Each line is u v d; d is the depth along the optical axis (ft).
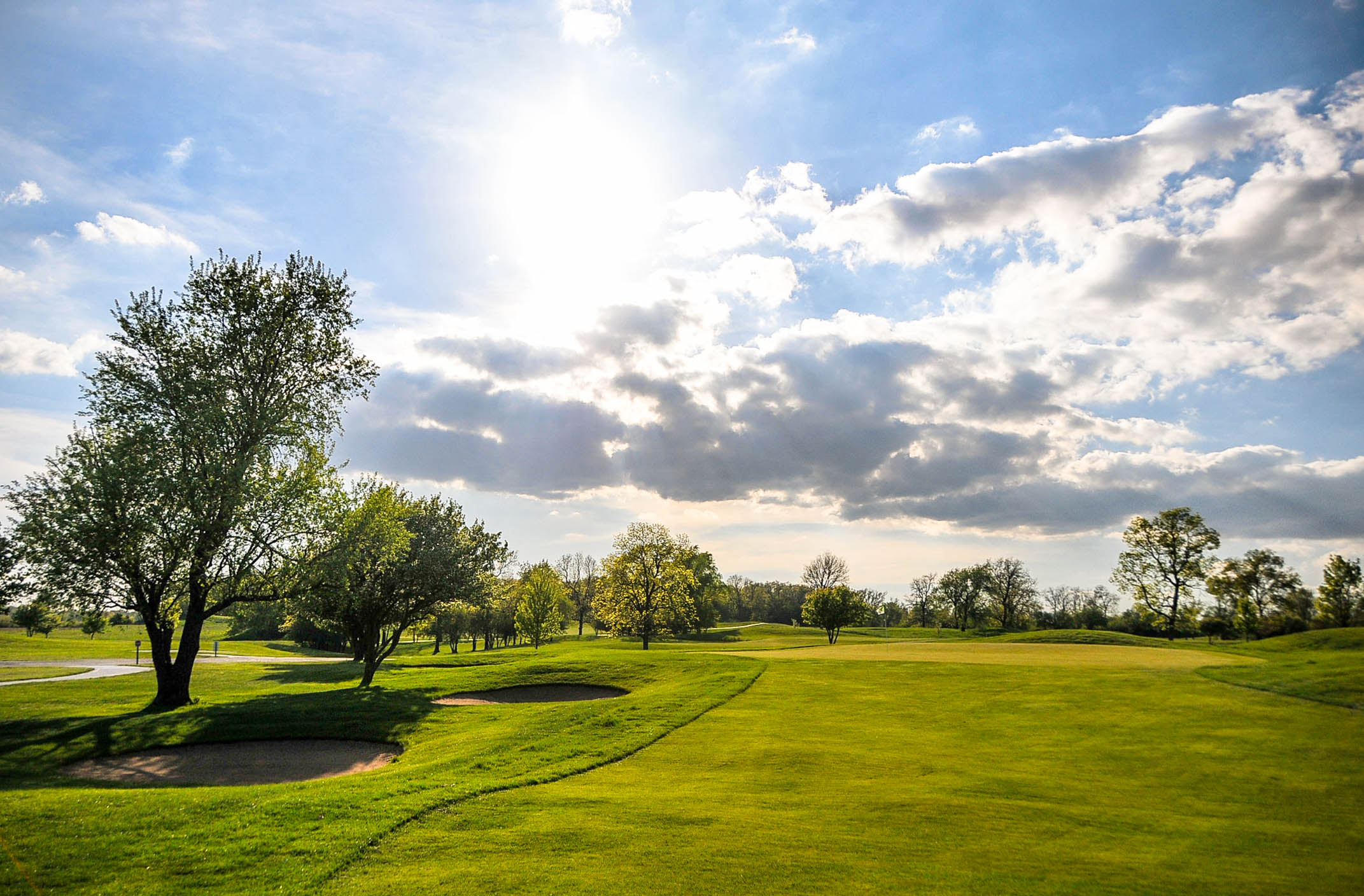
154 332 103.91
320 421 116.78
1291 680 85.76
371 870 39.09
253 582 110.22
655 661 135.95
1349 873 36.76
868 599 496.23
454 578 130.11
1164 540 273.75
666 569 256.32
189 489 97.55
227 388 107.96
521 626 281.54
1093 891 34.94
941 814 47.78
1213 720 71.87
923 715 82.12
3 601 95.40
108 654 235.20
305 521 110.22
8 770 69.92
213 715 92.68
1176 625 276.00
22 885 37.35
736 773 59.67
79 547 93.81
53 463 98.22
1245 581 281.33
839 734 73.56
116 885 37.27
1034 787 53.88
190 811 49.03
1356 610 262.47
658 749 68.13
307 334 116.67
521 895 35.47
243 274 113.50
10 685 134.92
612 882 36.94
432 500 149.48
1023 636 220.84
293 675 159.43
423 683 121.60
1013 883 36.14
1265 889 34.88
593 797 52.60
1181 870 37.47
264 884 37.37
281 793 53.93
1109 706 81.76
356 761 75.72
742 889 35.88
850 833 44.21
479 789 54.49
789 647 230.07
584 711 84.58
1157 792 51.55
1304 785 51.83
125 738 81.97
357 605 121.29
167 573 100.37
